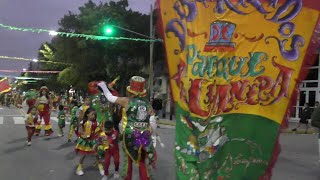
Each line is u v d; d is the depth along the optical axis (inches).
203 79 160.2
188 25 161.5
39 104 619.5
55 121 906.7
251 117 154.8
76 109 506.3
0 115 1099.3
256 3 153.6
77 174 352.5
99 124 359.9
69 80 1839.3
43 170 368.5
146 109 263.3
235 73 156.5
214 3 158.2
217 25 157.6
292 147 585.9
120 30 1437.0
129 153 259.8
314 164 430.9
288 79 151.0
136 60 1550.2
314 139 713.6
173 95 165.3
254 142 155.3
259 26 153.4
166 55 165.0
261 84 153.6
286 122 152.0
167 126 983.0
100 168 353.7
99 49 1544.0
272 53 152.5
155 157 264.8
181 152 164.1
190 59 161.5
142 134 259.0
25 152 466.6
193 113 162.2
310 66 149.6
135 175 344.2
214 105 159.2
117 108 376.2
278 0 151.5
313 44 149.0
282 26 151.5
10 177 337.7
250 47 154.5
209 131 160.1
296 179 354.3
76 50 1748.3
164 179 336.2
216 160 158.9
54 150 483.8
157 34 172.7
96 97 372.2
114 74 1492.4
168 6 164.2
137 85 264.1
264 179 155.2
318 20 148.4
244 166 155.9
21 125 797.9
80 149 356.2
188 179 161.3
